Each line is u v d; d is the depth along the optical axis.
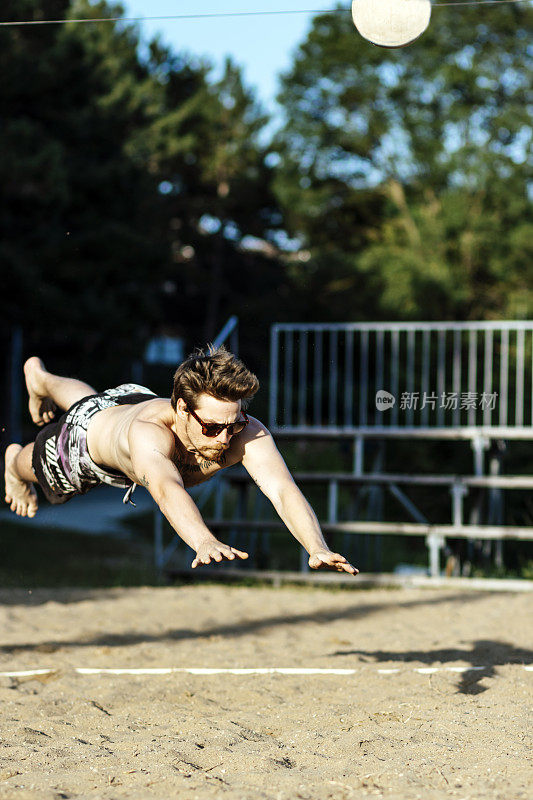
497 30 27.16
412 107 28.70
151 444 2.96
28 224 18.58
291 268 27.17
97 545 11.91
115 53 35.59
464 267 24.89
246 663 4.92
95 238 19.86
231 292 38.19
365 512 13.10
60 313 18.98
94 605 7.15
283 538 12.73
